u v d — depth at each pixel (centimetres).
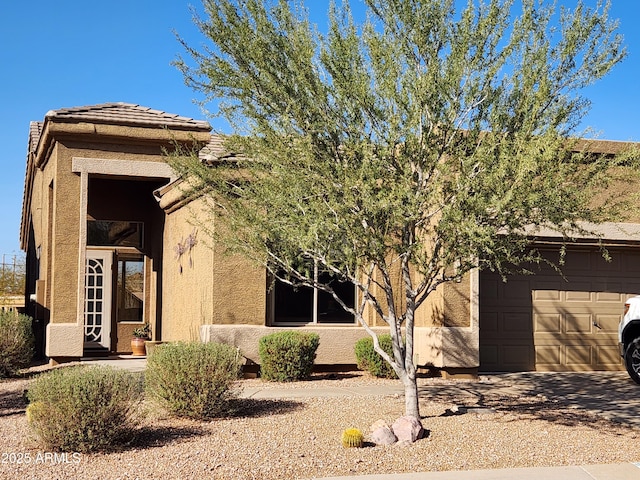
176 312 1650
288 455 806
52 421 835
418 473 754
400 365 966
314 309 1433
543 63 902
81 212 1648
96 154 1683
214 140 1692
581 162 888
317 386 1264
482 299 1488
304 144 852
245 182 1007
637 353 1350
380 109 881
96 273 1858
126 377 903
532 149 786
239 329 1352
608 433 938
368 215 841
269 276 1396
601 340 1539
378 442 863
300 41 902
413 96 875
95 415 834
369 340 1380
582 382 1362
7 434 926
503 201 773
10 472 757
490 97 921
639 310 1357
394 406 1070
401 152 864
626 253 1569
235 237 1002
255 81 893
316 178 850
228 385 1012
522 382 1352
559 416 1039
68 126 1647
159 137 1708
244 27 885
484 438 898
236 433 908
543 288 1520
